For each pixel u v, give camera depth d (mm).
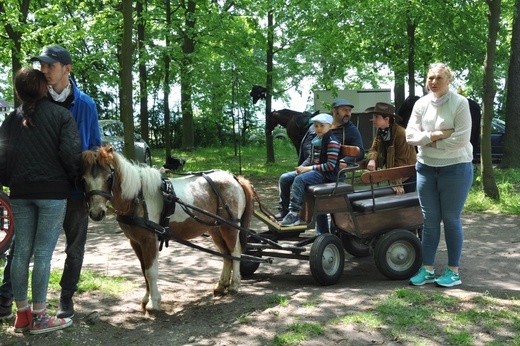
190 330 4848
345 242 7434
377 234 6457
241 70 18766
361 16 16359
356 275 6684
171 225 5465
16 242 4555
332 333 4480
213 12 17688
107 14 16344
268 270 7117
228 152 26422
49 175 4438
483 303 5051
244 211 6156
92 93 27766
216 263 7512
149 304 5258
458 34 15367
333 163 6309
